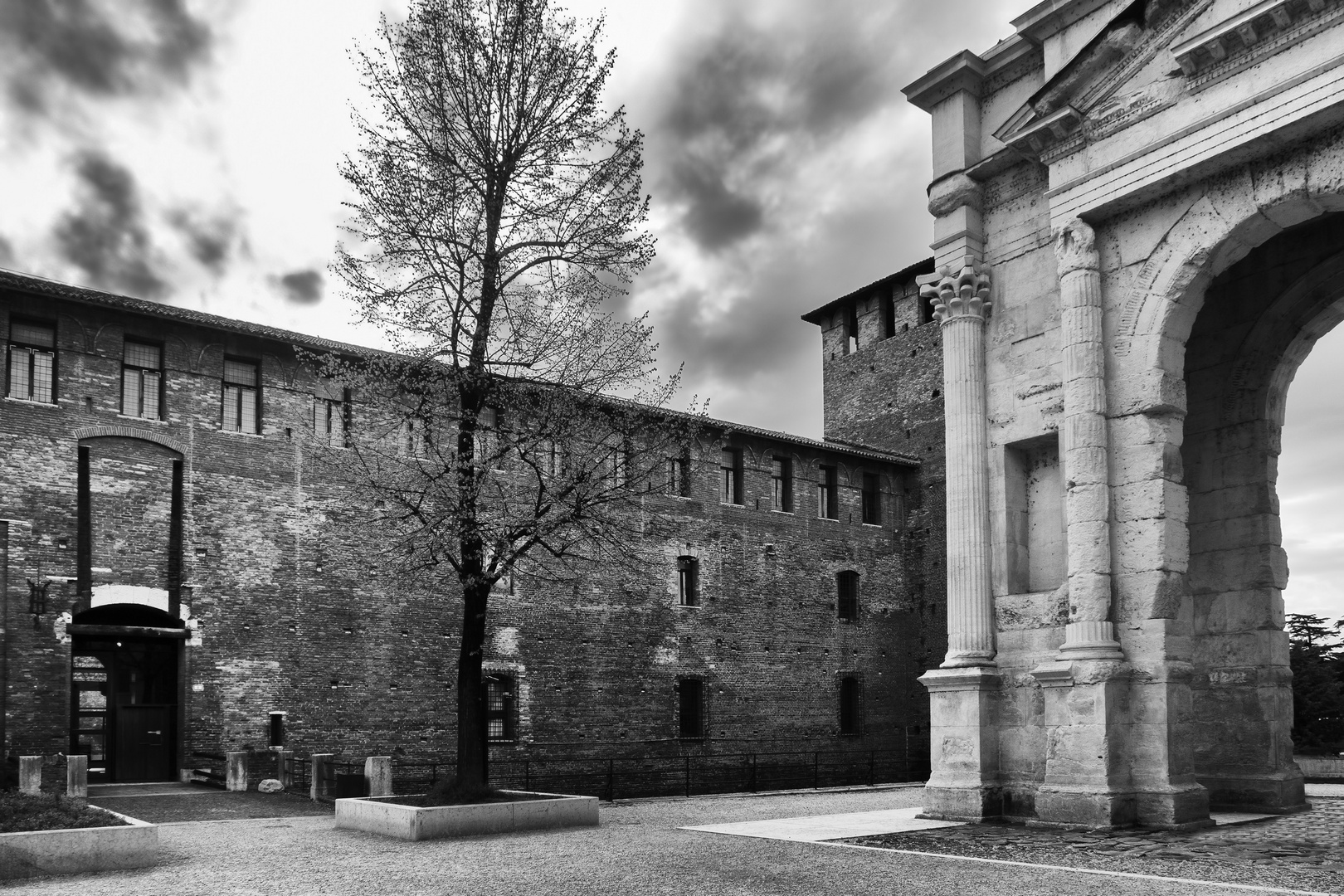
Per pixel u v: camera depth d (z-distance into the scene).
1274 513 23.34
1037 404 21.00
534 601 36.41
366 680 32.16
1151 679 18.36
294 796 26.89
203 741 29.06
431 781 31.30
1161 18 19.08
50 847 15.02
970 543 21.28
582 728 36.97
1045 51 21.69
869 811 23.28
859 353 53.03
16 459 27.36
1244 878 13.40
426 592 33.41
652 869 14.70
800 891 12.77
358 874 14.71
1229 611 23.30
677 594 40.41
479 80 22.44
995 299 22.14
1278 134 17.44
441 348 22.08
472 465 20.80
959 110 22.94
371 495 22.73
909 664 47.47
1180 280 19.11
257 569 30.61
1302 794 22.06
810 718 43.56
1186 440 24.56
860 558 46.69
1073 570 19.23
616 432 23.59
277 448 31.44
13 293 27.88
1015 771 20.20
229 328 30.55
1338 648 59.31
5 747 26.16
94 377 28.81
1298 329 23.30
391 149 22.16
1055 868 14.28
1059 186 20.48
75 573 27.78
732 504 42.84
